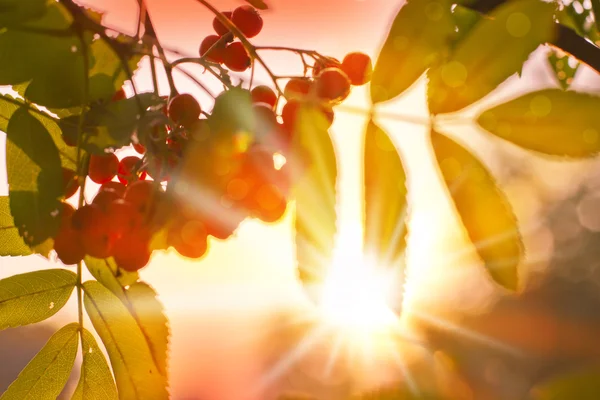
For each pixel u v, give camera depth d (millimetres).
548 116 387
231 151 393
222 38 460
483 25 391
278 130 395
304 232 372
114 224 403
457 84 394
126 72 405
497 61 392
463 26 413
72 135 406
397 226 382
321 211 374
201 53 467
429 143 396
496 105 392
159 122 403
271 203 398
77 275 437
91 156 429
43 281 435
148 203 402
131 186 409
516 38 390
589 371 372
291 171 378
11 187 398
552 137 388
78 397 441
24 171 400
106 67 410
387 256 377
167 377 417
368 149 393
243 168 394
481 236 393
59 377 440
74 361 442
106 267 418
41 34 399
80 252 405
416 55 396
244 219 404
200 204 397
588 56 455
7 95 405
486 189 394
